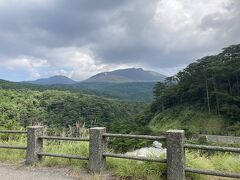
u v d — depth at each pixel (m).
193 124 90.69
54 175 7.70
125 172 7.23
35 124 13.57
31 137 8.68
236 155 8.55
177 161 6.59
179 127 89.88
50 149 9.71
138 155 7.80
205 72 100.81
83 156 7.97
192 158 7.49
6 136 11.88
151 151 8.02
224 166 7.73
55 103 74.06
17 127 13.79
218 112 92.12
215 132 81.00
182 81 111.06
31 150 8.65
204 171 6.37
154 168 7.15
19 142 10.90
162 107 108.81
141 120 103.31
